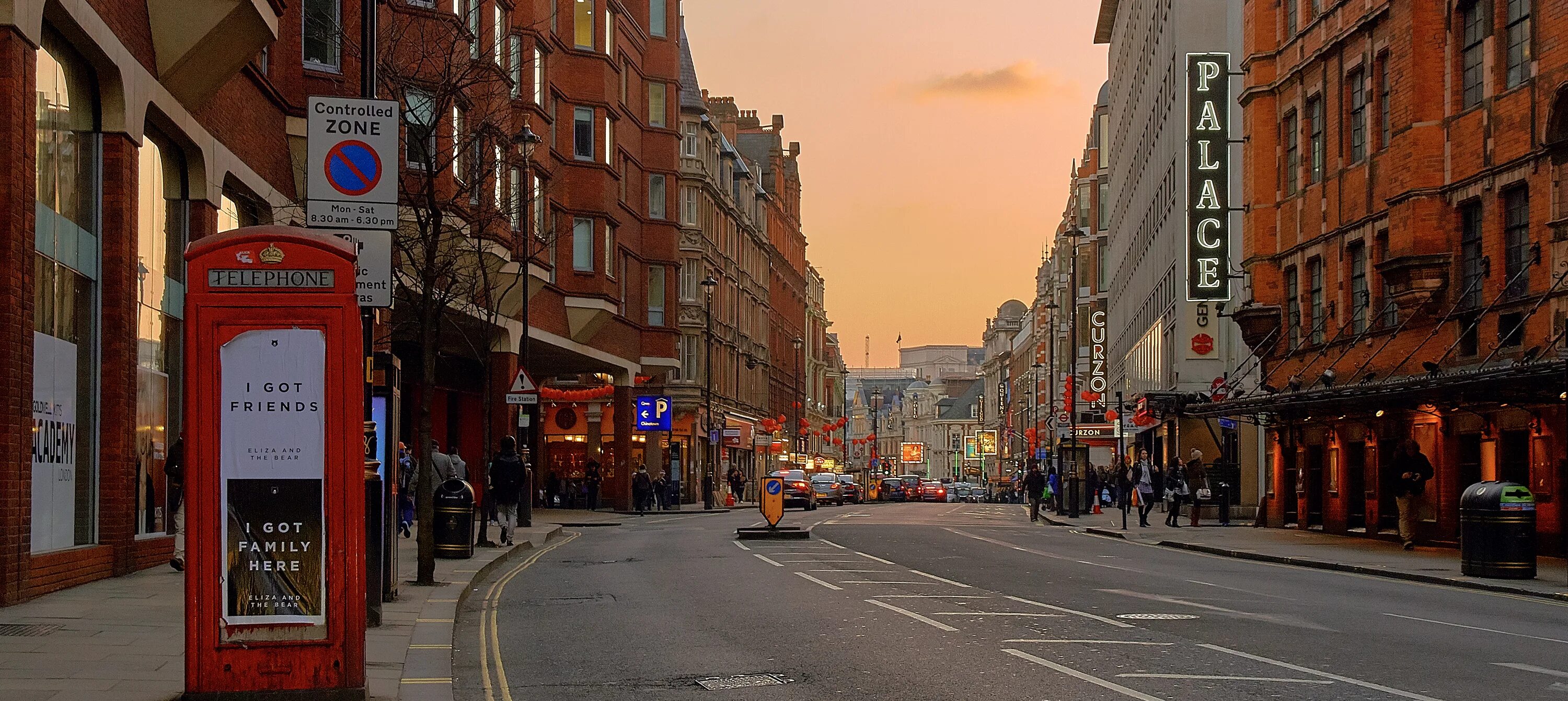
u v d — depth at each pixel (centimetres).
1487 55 2656
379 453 1504
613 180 4875
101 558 1661
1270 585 1909
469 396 4744
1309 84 3544
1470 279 2742
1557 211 2412
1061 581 1916
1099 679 1015
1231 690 963
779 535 3078
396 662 1072
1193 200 4341
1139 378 6481
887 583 1859
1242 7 4403
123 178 1673
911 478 10381
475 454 4750
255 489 818
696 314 6850
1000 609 1515
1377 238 3127
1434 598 1744
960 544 2894
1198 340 4800
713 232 7325
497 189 3362
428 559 1709
